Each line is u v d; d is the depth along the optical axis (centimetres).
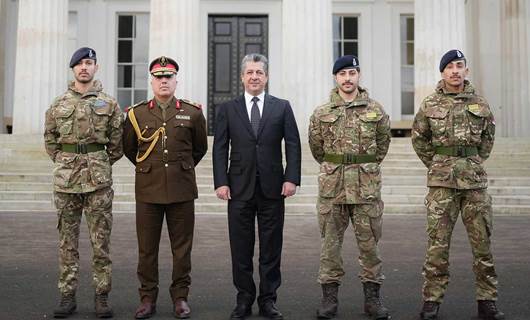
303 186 1199
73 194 457
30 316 451
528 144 1508
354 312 471
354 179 457
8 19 2069
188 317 454
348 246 793
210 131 2069
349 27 2162
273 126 469
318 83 1500
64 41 1594
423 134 469
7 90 2059
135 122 476
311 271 622
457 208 455
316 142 483
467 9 2156
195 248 758
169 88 473
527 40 1872
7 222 976
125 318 451
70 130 455
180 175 470
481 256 449
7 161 1334
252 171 464
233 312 452
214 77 2089
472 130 446
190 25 1509
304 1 1508
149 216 468
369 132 461
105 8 2106
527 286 553
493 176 1314
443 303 498
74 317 452
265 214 467
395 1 2147
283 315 461
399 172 1276
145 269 464
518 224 993
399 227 952
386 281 580
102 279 454
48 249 744
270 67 2095
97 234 457
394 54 2145
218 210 1129
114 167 1278
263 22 2117
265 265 465
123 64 2133
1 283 562
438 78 1523
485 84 2089
